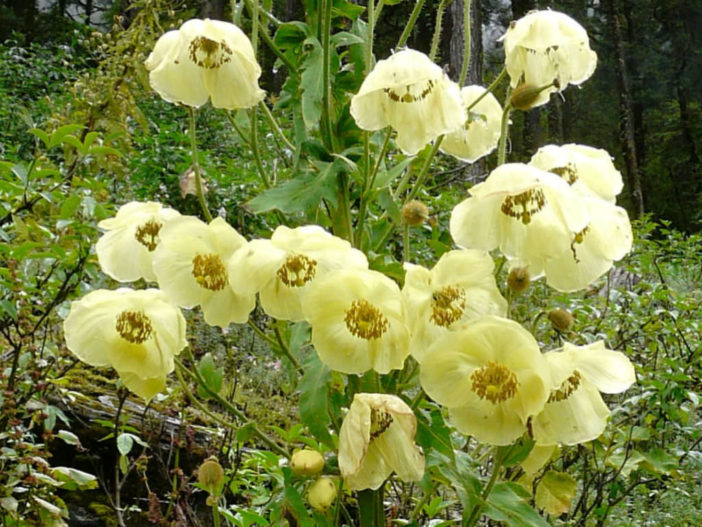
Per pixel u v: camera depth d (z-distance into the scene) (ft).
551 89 2.79
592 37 36.09
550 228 2.40
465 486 2.65
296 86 3.18
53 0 32.99
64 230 4.31
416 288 2.42
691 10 34.96
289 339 3.01
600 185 2.64
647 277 7.83
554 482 2.85
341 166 2.88
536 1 31.48
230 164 10.19
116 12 23.93
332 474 2.81
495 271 2.72
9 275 4.01
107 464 5.49
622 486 4.82
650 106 37.27
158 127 11.19
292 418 6.42
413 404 2.68
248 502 4.57
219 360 6.97
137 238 2.74
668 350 5.52
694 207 34.81
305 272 2.48
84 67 16.72
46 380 4.31
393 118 2.73
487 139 3.25
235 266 2.47
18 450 4.13
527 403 2.33
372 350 2.40
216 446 5.17
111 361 2.57
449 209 7.87
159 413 5.64
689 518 4.84
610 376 2.50
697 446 5.25
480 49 15.83
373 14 3.13
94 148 4.14
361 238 2.94
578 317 5.65
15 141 11.54
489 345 2.31
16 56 15.74
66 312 4.14
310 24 3.18
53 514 4.06
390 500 4.81
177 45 2.71
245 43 2.72
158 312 2.57
